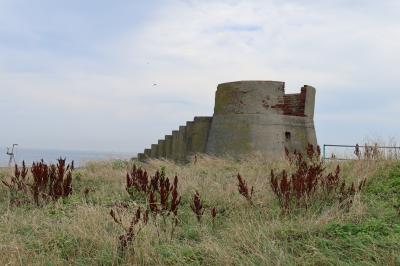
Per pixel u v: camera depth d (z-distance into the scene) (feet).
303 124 56.03
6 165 46.29
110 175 39.83
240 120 54.13
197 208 24.31
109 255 18.88
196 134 59.77
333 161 38.04
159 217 23.67
